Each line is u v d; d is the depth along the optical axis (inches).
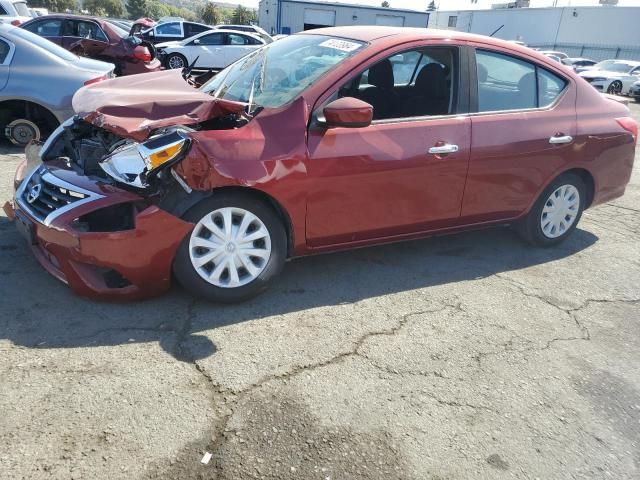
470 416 100.7
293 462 86.4
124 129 114.7
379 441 92.4
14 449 83.5
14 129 256.7
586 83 176.7
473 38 153.6
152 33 775.1
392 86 140.8
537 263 172.2
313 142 128.0
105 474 80.8
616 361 122.7
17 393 95.1
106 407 94.0
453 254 173.6
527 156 159.9
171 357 109.2
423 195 145.9
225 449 87.6
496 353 121.6
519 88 161.0
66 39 477.1
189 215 119.0
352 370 110.7
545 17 1643.7
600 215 228.7
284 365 110.2
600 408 106.6
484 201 158.1
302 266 155.9
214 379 103.9
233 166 118.5
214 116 122.3
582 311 144.2
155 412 94.0
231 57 660.1
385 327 127.9
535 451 94.0
